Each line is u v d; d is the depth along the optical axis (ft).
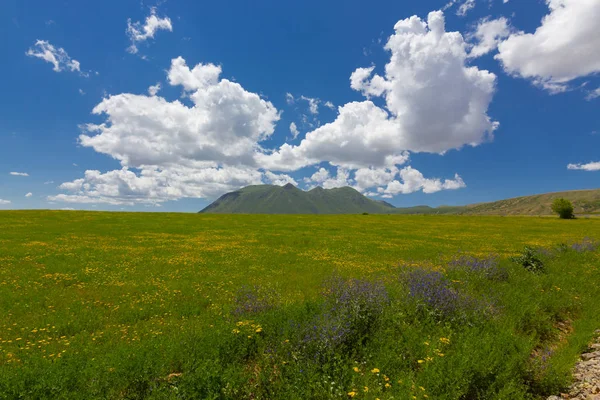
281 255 90.22
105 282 59.88
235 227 163.22
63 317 41.04
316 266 75.56
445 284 40.11
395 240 124.88
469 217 277.85
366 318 29.99
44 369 21.76
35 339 34.19
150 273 67.46
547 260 67.97
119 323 40.04
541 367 23.67
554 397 21.13
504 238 136.77
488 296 39.45
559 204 268.21
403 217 259.80
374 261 82.48
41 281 59.31
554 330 33.19
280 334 27.73
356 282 39.45
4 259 76.48
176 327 36.78
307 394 19.80
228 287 57.11
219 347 25.26
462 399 20.16
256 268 73.00
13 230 129.18
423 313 33.06
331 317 29.14
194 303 48.37
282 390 20.65
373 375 22.11
